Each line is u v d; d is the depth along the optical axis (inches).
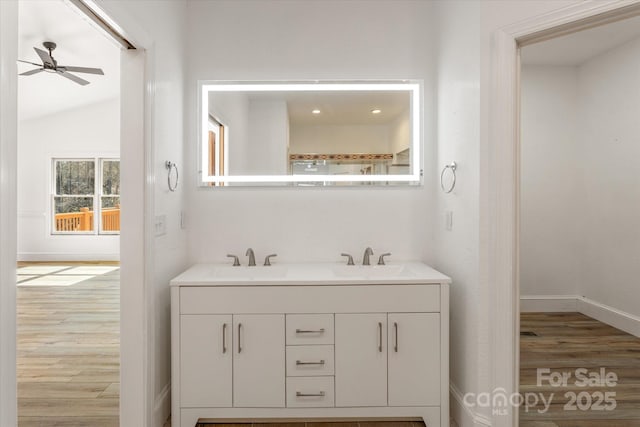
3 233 40.5
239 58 104.1
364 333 82.2
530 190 103.0
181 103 99.1
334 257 105.3
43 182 294.5
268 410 82.2
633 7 62.1
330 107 105.0
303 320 81.8
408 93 104.9
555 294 102.8
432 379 82.4
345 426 84.0
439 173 99.9
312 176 105.0
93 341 131.1
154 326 79.7
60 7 144.2
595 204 99.7
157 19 82.3
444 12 95.1
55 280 225.9
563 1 67.1
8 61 40.7
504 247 73.9
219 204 104.6
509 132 73.2
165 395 86.7
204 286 81.3
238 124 104.5
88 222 299.6
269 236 105.0
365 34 104.5
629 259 95.8
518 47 74.4
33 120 292.2
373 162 105.3
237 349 81.6
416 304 82.2
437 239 102.0
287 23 104.5
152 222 78.1
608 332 98.7
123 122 75.7
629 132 94.0
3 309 40.8
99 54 191.3
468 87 81.8
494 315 75.2
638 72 92.0
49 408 90.0
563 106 103.0
